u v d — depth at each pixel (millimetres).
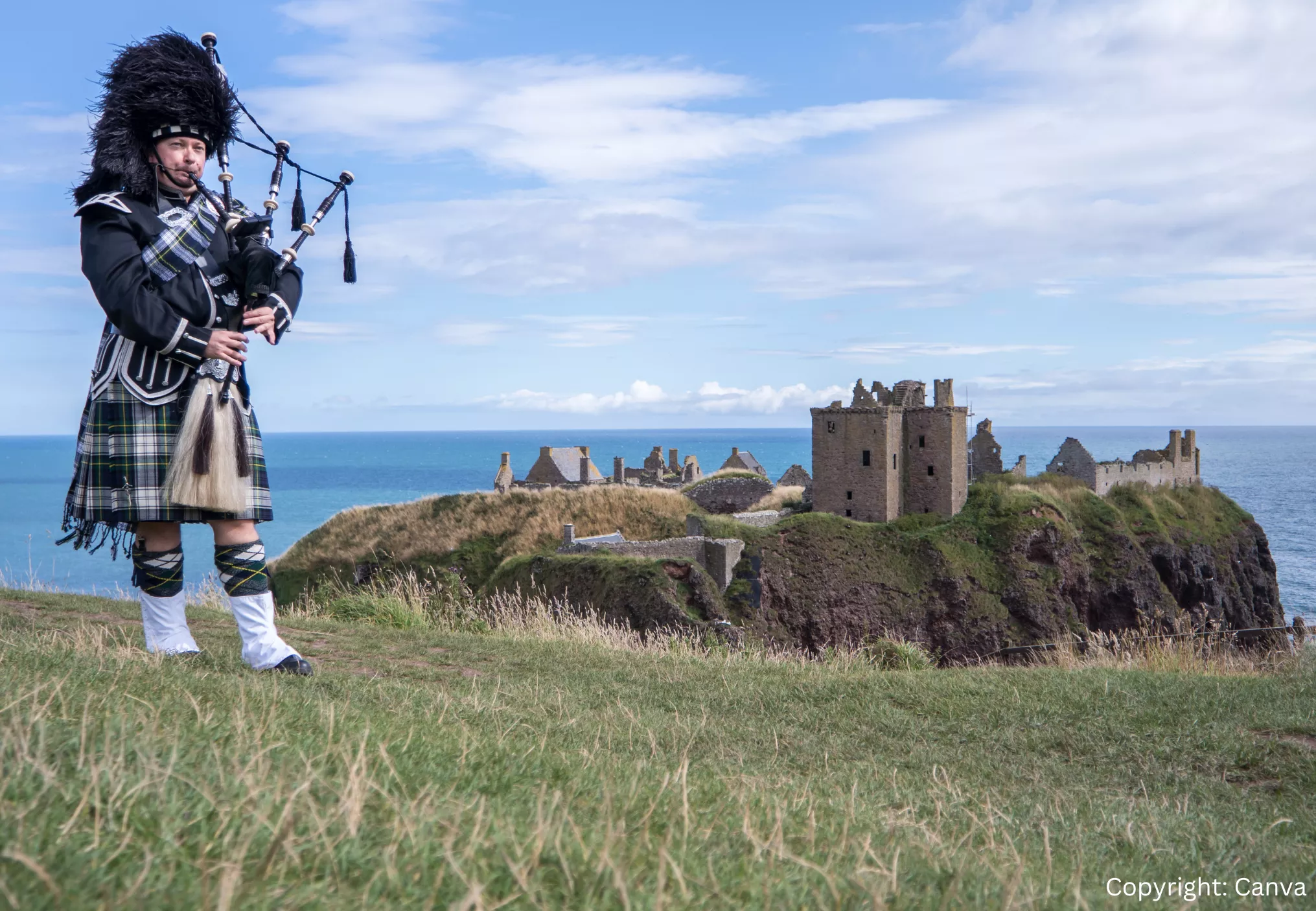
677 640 12984
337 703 5008
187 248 5145
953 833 4145
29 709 3326
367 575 51562
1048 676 9516
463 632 12727
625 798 3463
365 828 2551
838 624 52125
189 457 5070
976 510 58688
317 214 5715
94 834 2205
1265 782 6547
